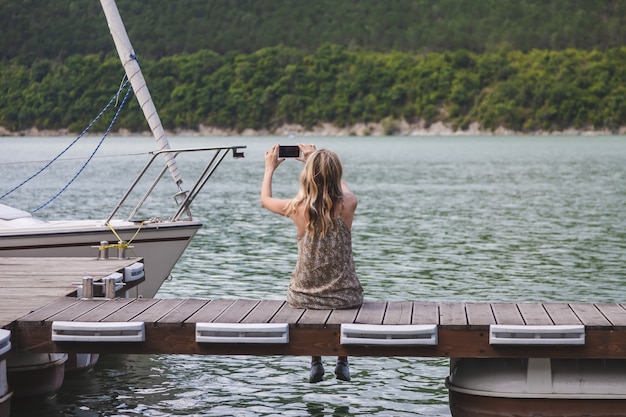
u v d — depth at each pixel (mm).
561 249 16188
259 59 125938
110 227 9242
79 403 7020
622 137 112625
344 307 6055
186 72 123625
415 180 39938
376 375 7938
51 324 5852
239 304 6340
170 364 8219
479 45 133875
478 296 11586
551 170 48344
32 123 102500
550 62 124250
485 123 121500
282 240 17578
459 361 6078
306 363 8297
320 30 139750
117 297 7543
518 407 5809
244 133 123312
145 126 108562
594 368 5785
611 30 130750
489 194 30969
